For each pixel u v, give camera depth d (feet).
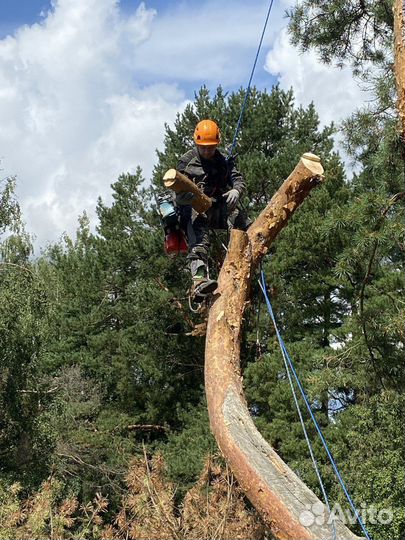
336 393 66.33
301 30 38.06
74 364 82.12
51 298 76.74
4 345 61.57
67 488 68.39
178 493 64.39
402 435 47.93
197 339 78.23
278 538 13.26
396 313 35.81
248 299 17.33
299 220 67.26
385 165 32.40
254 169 69.15
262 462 13.83
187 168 17.97
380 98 34.83
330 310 70.38
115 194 81.71
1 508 33.37
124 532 33.17
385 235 28.89
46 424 68.33
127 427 77.97
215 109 73.77
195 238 17.81
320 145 75.72
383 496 47.83
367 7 36.50
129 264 77.15
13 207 68.64
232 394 15.23
